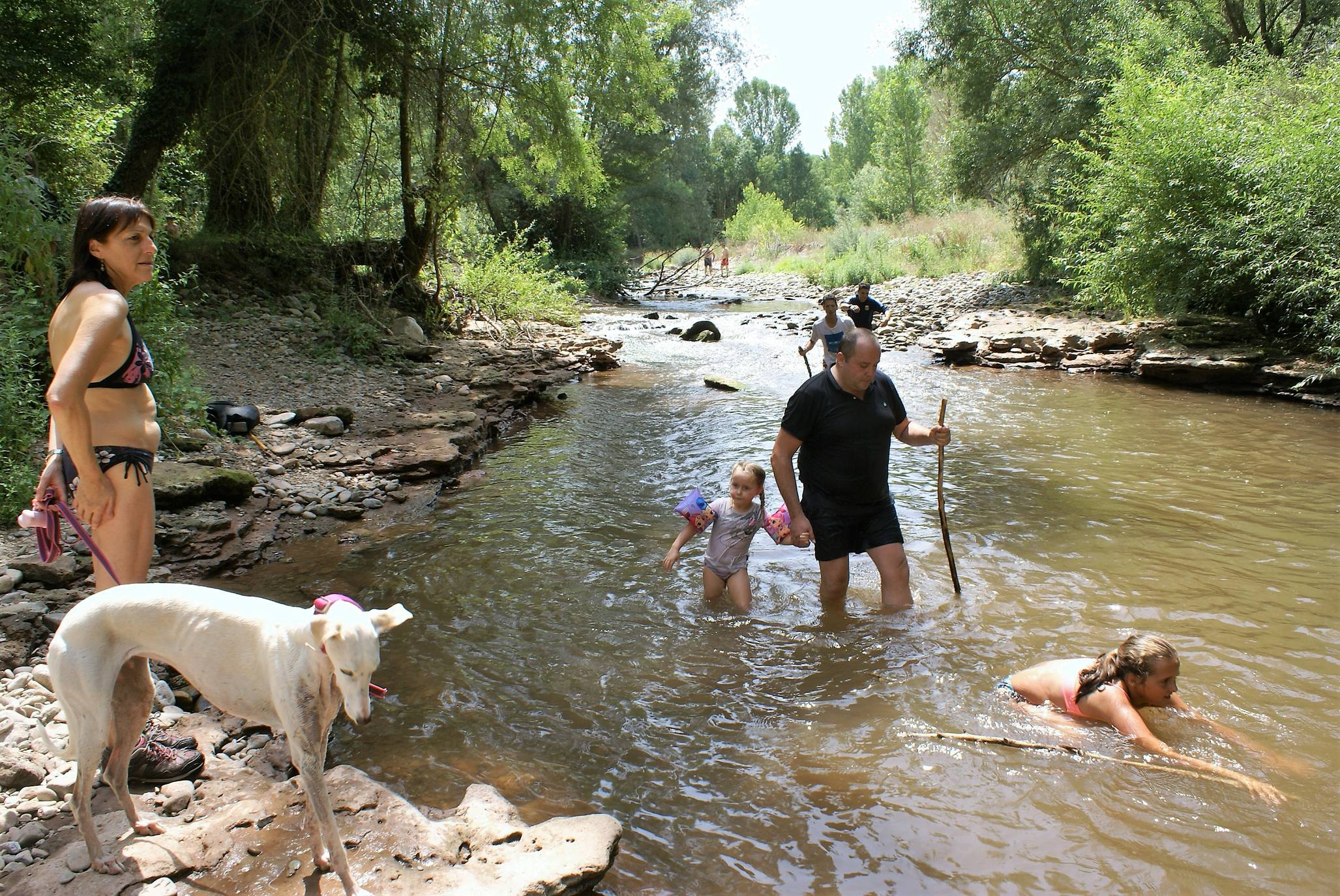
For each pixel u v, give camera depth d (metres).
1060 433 10.48
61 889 2.73
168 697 4.06
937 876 3.19
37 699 3.73
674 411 12.00
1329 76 14.93
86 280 3.27
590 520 7.19
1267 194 13.60
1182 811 3.51
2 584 4.64
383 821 3.22
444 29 15.36
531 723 4.20
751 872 3.22
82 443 3.05
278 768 3.68
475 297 18.09
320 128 15.23
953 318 21.20
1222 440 10.03
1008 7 23.88
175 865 2.88
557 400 12.86
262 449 7.94
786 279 41.25
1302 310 13.73
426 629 5.14
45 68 14.35
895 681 4.58
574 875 3.00
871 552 5.45
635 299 33.88
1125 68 17.95
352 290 14.66
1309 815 3.47
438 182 15.87
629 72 17.84
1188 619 5.24
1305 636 5.00
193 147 14.95
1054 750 3.93
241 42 13.80
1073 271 22.61
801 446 5.56
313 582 5.74
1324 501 7.62
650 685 4.56
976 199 28.56
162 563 5.64
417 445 8.67
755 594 5.74
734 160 86.38
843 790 3.70
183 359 8.30
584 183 20.36
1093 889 3.10
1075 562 6.19
